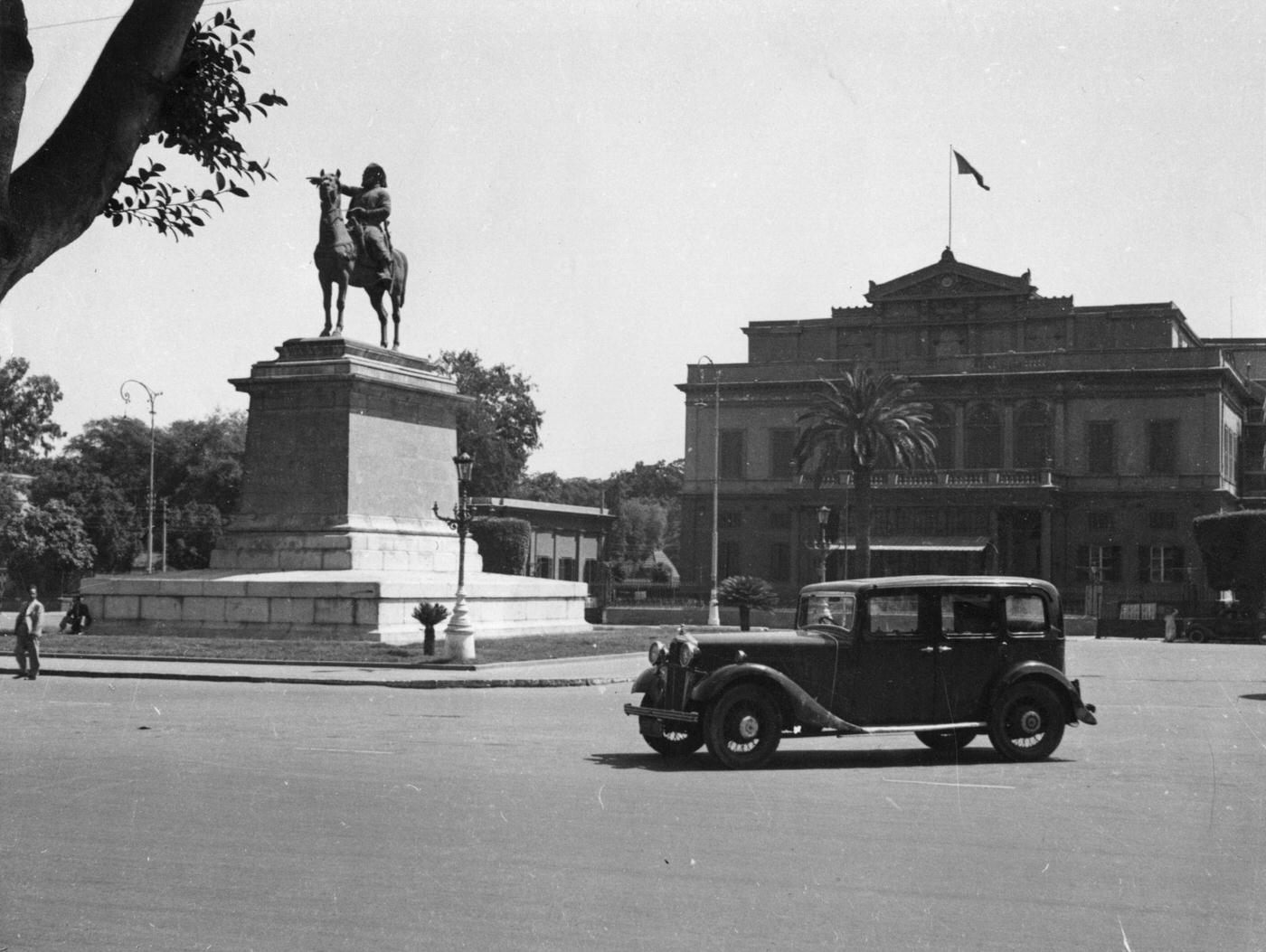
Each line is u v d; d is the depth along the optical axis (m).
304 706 22.27
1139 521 84.06
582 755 15.98
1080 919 8.05
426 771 14.12
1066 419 86.00
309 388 37.91
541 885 8.77
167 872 9.13
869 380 72.19
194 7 6.52
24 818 11.16
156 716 20.17
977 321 91.88
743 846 10.14
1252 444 95.06
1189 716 22.09
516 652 35.19
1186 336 95.75
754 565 92.31
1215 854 10.05
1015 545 86.69
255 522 38.38
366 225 40.44
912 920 7.95
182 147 7.81
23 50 5.80
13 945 7.32
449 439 41.62
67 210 6.32
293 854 9.71
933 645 15.75
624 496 170.38
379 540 38.00
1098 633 68.75
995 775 14.55
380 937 7.49
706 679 14.88
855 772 14.73
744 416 93.44
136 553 90.25
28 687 26.03
